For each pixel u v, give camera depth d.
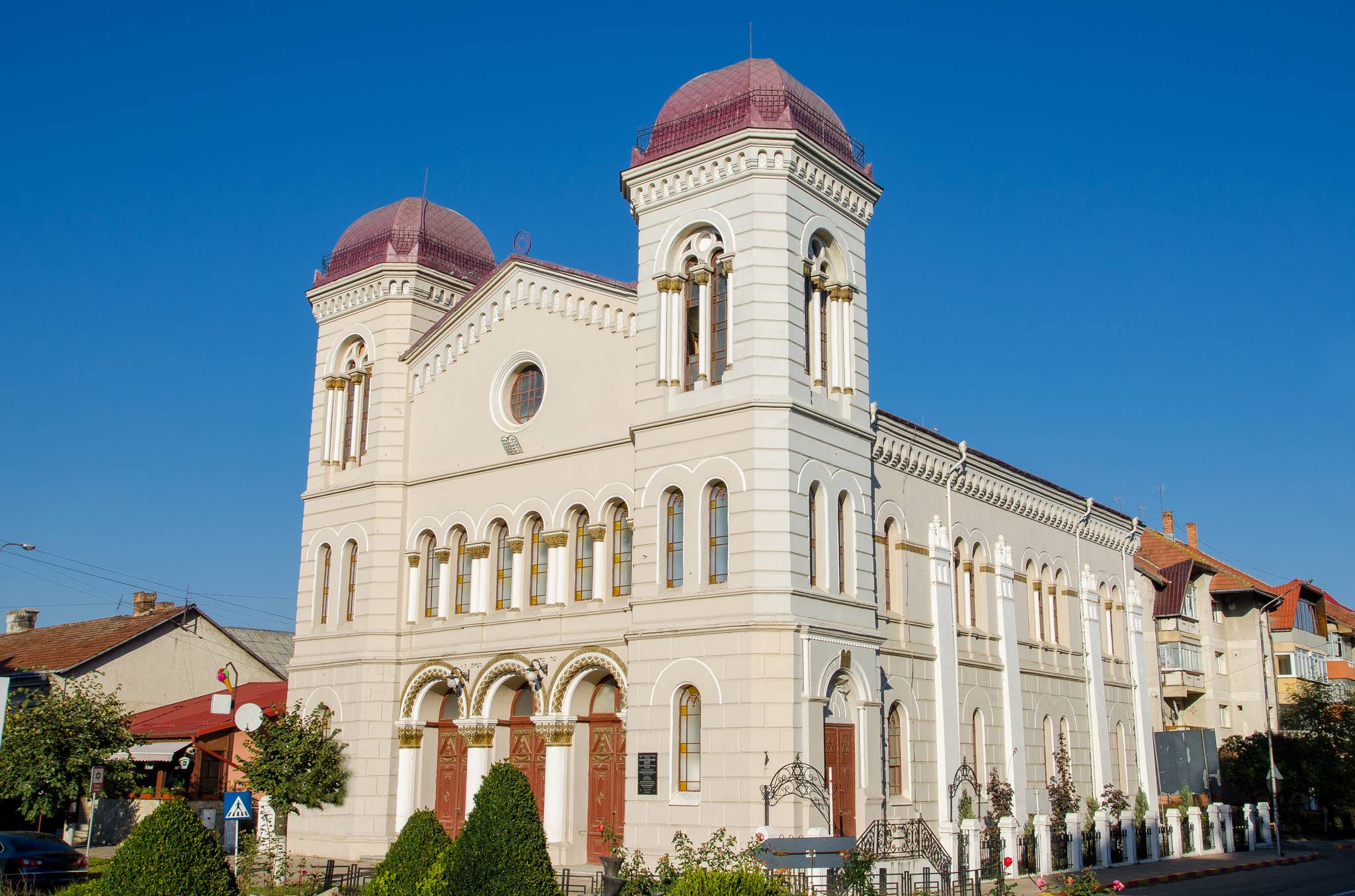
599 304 35.00
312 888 29.14
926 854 29.72
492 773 21.34
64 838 44.84
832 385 32.59
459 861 20.50
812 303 32.50
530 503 35.56
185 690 54.75
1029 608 44.19
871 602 32.00
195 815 20.80
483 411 37.62
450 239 42.47
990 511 42.47
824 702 29.22
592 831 32.88
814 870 26.22
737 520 29.69
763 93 32.09
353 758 37.22
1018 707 40.97
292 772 36.44
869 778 30.59
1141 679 51.09
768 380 30.25
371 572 38.56
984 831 32.41
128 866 19.81
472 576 36.75
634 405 33.22
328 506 40.75
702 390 31.14
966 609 39.94
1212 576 68.38
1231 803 62.75
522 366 37.25
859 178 33.78
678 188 32.69
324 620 40.19
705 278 31.95
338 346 42.09
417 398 39.88
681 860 25.41
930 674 36.66
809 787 27.92
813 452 30.77
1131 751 49.81
